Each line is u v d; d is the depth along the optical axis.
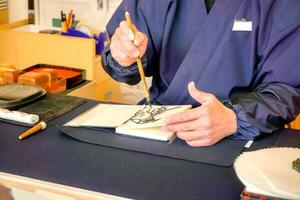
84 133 1.00
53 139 0.98
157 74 1.36
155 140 0.97
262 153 0.82
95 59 2.19
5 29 2.34
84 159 0.88
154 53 1.33
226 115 0.98
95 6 2.46
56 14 2.55
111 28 1.36
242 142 0.98
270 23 1.18
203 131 0.94
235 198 0.75
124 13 1.35
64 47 2.15
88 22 2.47
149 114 1.07
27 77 1.39
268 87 1.12
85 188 0.77
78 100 1.22
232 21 1.21
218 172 0.84
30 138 0.98
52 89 1.49
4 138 0.97
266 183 0.71
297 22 1.14
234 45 1.21
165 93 1.28
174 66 1.32
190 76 1.25
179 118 0.97
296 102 1.08
